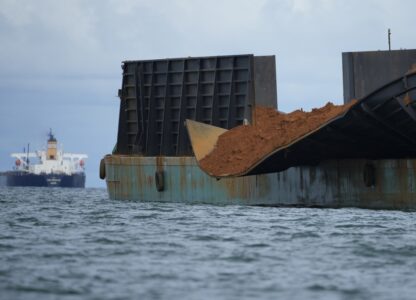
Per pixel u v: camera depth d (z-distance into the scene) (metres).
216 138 96.88
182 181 99.94
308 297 34.81
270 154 81.69
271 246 49.41
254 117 98.12
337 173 88.44
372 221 66.50
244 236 54.62
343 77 96.25
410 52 94.75
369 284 37.50
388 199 86.06
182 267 41.59
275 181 91.56
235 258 44.50
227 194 95.06
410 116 76.06
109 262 43.03
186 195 99.44
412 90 74.06
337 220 67.50
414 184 84.94
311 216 72.19
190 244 50.28
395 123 78.75
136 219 69.62
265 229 59.44
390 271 40.78
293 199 90.44
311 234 55.78
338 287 36.78
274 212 77.88
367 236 54.75
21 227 62.12
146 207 87.94
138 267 41.53
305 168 89.88
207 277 39.00
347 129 79.62
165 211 79.81
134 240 52.28
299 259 44.25
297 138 79.38
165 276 39.19
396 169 85.81
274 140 85.25
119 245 49.72
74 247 48.69
